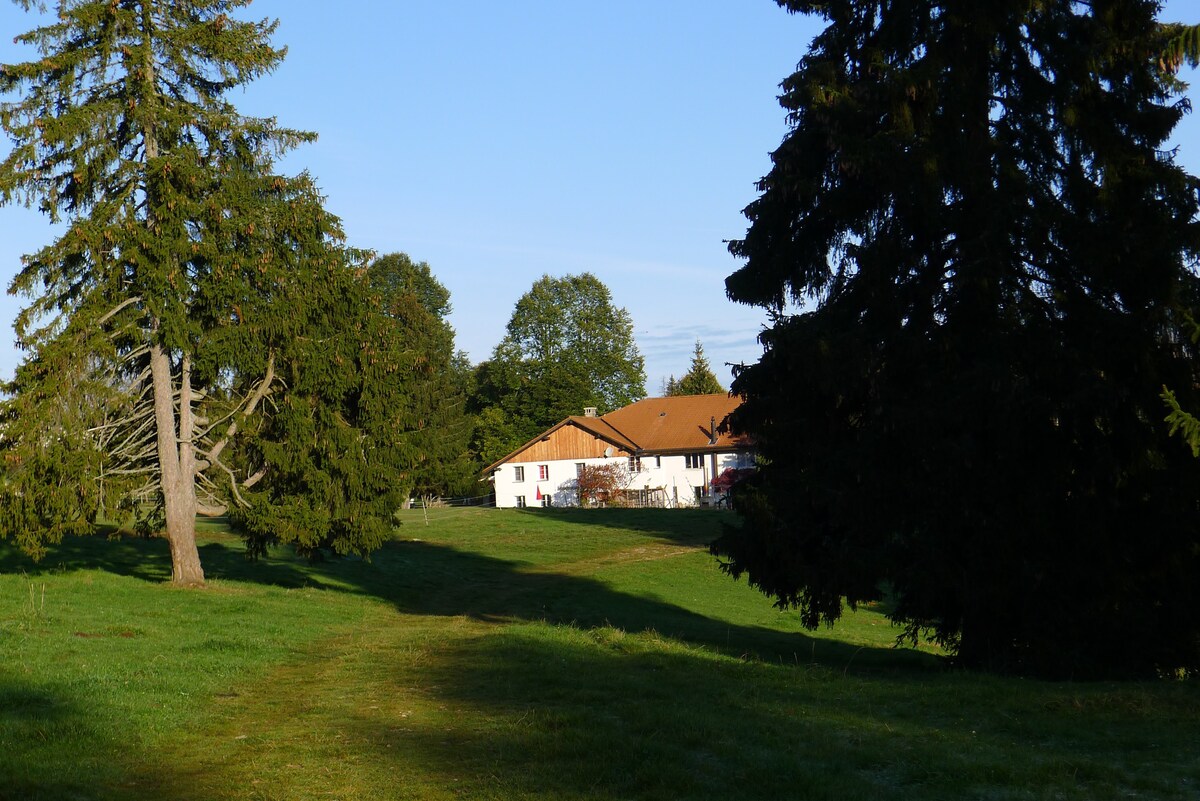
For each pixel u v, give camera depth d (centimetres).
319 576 3159
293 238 2417
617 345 9988
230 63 2423
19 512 2169
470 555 4212
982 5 1612
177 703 1105
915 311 1670
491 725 1032
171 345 2288
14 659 1302
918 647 2564
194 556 2464
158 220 2281
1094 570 1529
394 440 2567
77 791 770
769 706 1141
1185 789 786
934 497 1552
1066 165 1653
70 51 2280
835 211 1698
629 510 5962
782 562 1716
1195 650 1568
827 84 1670
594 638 1822
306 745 948
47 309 2253
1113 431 1531
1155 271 1495
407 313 6681
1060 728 1009
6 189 2177
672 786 793
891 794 773
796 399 1730
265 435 2552
